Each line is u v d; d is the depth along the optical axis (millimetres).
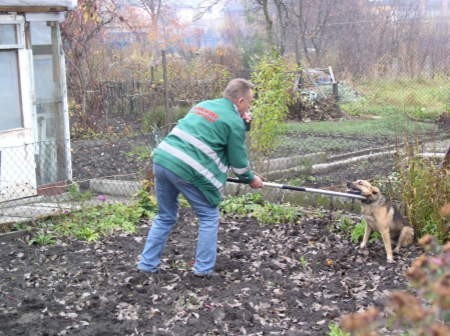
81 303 5453
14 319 5176
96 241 7246
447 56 20078
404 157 7473
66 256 6750
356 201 8164
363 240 6801
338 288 5758
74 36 16141
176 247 6945
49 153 9484
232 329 4926
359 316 2293
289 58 20406
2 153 8680
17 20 8750
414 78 19797
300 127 15719
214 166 5785
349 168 10562
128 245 7098
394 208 6641
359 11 22672
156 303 5434
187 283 5855
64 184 9625
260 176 9281
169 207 6031
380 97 18938
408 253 6691
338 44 22562
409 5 22141
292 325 5004
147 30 24281
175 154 5734
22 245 7113
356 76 21094
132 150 12711
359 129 15023
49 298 5582
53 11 9266
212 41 25938
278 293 5625
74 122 15453
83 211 8039
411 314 2277
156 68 19516
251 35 24391
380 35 21859
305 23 22281
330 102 18016
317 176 10008
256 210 8266
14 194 8828
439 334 2191
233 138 5742
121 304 5418
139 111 17062
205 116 5777
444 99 18312
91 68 16875
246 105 5918
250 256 6641
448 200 6758
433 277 2422
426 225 6824
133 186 9305
